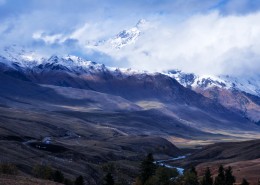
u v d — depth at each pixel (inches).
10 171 4520.2
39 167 5580.7
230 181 5821.9
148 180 5433.1
